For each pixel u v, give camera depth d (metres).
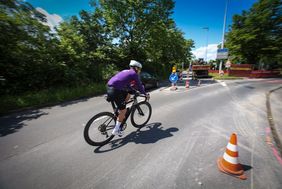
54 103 7.48
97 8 16.36
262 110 6.04
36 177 2.53
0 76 6.91
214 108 6.36
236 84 14.07
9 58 7.61
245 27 25.66
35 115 5.71
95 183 2.39
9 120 5.21
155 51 19.67
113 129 3.83
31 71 8.38
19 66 7.86
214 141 3.64
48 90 8.48
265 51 25.14
